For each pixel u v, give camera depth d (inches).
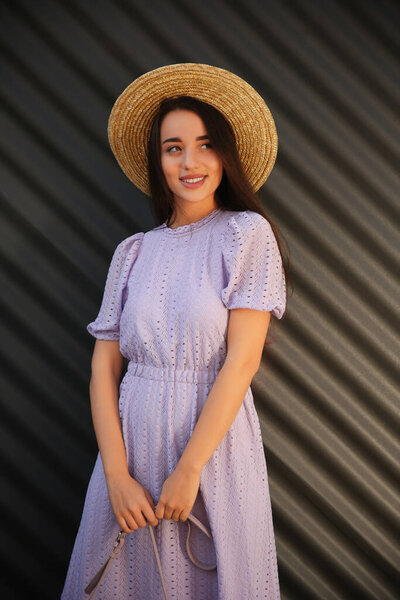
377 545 70.9
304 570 71.5
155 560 49.0
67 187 73.3
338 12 69.0
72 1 71.9
